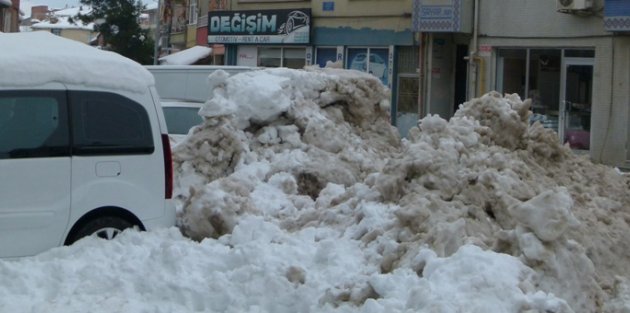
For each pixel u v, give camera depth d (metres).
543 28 24.31
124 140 7.98
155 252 7.04
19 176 7.30
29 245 7.34
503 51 25.34
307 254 7.08
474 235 7.20
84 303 6.35
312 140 11.09
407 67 27.98
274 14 31.11
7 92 7.36
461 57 27.55
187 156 10.79
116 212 7.90
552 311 5.64
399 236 7.08
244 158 10.75
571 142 23.98
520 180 8.29
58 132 7.57
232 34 32.47
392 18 28.02
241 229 7.72
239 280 6.61
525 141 10.31
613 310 6.47
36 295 6.52
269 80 11.46
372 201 8.12
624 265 7.78
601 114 23.12
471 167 8.55
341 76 12.26
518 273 6.18
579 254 6.55
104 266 6.99
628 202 9.97
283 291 6.38
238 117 11.06
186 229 8.61
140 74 8.23
